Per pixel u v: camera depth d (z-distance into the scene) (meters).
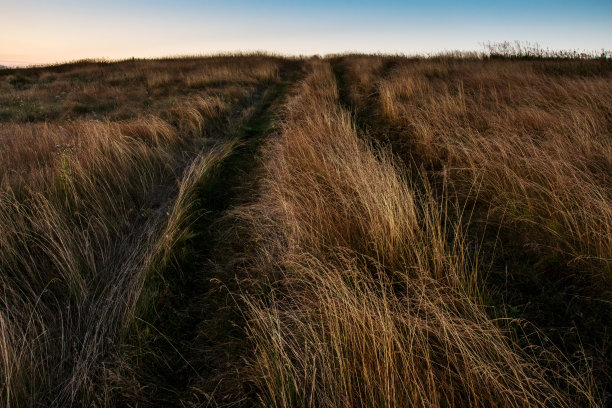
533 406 1.54
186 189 4.29
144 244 3.41
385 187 3.16
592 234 2.54
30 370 2.04
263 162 5.36
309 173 4.04
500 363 1.71
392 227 2.72
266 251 3.14
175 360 2.29
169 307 2.64
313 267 2.69
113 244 3.42
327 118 5.84
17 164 4.82
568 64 10.09
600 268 2.36
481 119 5.45
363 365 1.77
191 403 1.98
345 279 2.56
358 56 22.05
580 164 3.43
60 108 10.23
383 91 8.59
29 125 7.52
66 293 2.74
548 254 2.64
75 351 2.28
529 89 6.89
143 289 2.70
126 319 2.47
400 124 6.39
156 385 2.09
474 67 11.27
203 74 14.66
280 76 16.34
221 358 2.26
